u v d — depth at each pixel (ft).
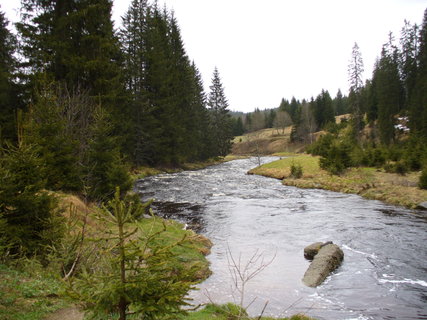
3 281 21.80
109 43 83.35
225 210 70.74
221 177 137.08
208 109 265.34
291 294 31.24
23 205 25.98
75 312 19.69
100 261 23.15
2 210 25.66
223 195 90.89
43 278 24.09
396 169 112.88
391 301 29.50
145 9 153.58
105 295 12.07
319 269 35.78
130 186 58.18
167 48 177.47
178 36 196.13
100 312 13.10
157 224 51.37
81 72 79.82
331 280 34.42
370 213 66.85
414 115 174.50
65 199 42.63
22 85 76.33
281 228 55.93
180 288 12.94
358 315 27.09
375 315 27.09
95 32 83.66
